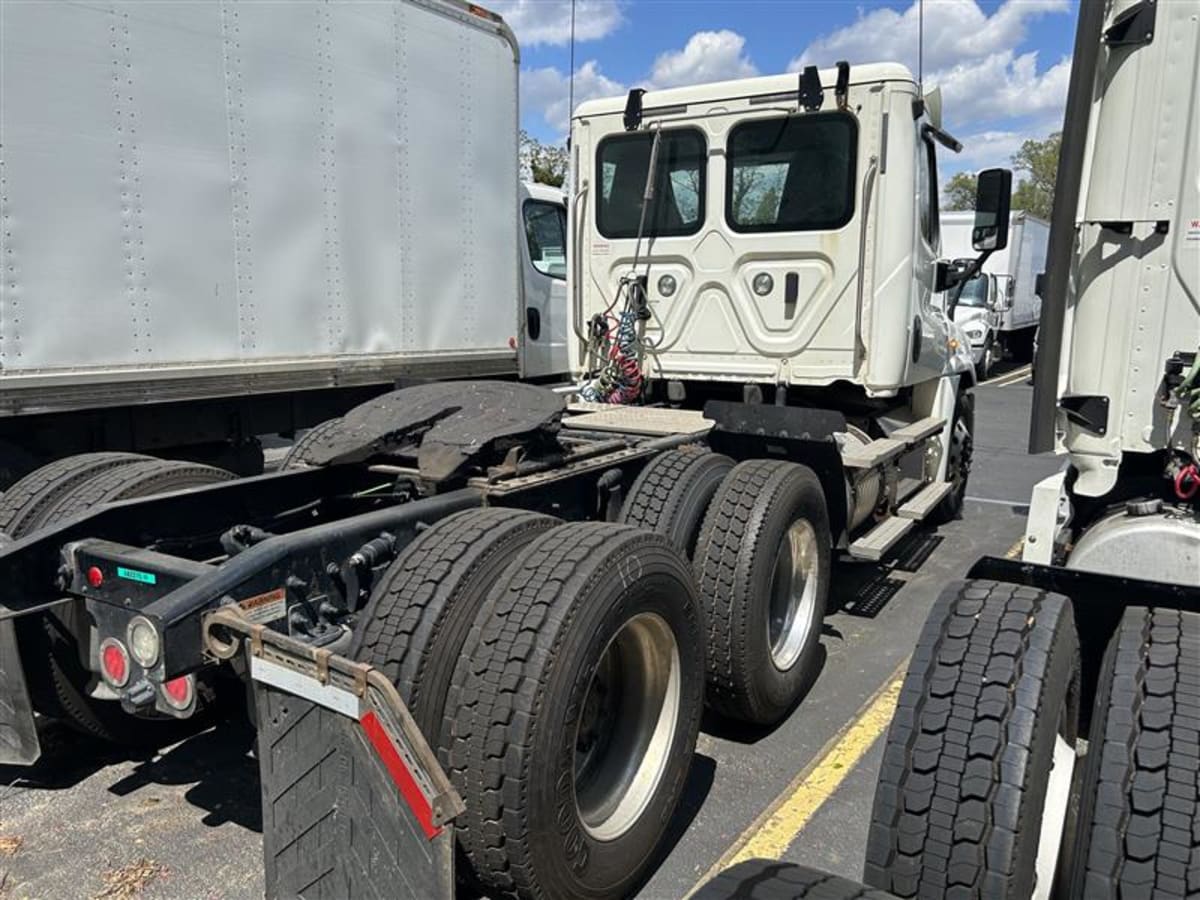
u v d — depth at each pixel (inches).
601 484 146.3
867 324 192.9
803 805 131.3
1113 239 107.9
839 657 186.5
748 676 142.2
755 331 203.9
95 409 191.6
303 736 84.4
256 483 132.3
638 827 108.2
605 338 217.3
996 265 903.7
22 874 112.5
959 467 286.8
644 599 104.5
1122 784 74.9
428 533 106.0
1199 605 94.3
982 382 835.4
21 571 107.1
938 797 80.3
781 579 159.2
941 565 252.4
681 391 217.9
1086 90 106.2
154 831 122.3
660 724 113.9
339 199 223.3
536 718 90.2
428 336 251.4
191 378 195.9
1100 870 72.9
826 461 181.8
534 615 94.0
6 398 166.2
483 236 267.3
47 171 168.7
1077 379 112.5
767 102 195.6
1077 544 117.4
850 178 191.0
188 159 191.3
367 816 81.3
